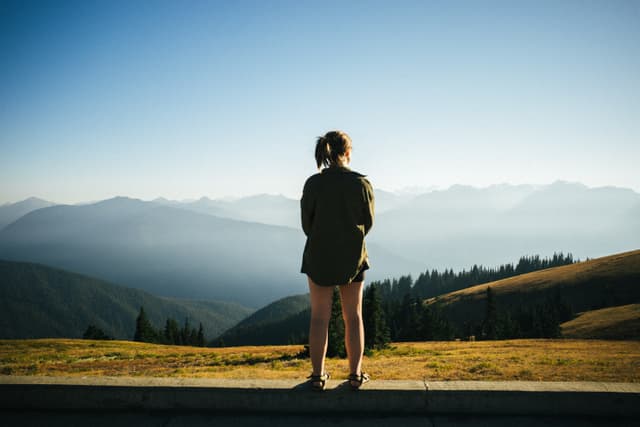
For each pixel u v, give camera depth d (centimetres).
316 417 295
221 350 4709
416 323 7912
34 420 298
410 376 1085
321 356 308
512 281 13838
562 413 291
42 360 3225
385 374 1152
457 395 297
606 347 2662
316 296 320
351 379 305
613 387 298
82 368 2514
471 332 9181
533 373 975
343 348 2341
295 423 286
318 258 312
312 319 318
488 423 283
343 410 301
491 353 2214
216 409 306
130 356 3528
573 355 1833
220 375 1312
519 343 3772
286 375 1281
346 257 308
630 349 2347
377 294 3612
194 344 11475
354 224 312
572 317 8700
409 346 4209
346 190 311
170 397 308
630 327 6119
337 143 329
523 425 280
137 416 302
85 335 9825
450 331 8100
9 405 315
